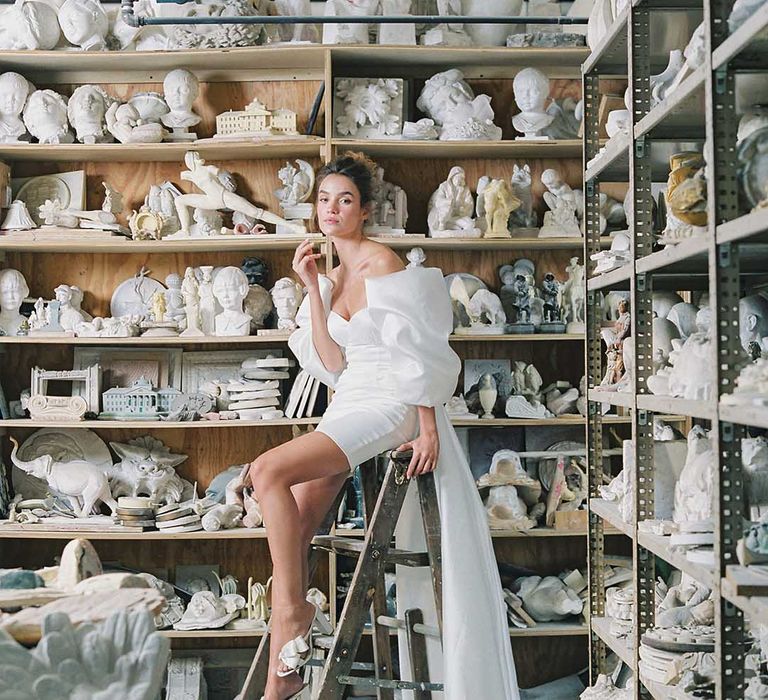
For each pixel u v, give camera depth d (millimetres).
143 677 1561
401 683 3018
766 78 2424
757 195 2227
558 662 4574
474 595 3035
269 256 4609
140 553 4562
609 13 3510
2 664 1504
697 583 3135
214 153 4465
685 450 3061
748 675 2512
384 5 4414
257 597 4305
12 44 4371
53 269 4605
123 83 4625
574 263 4473
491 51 4316
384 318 3086
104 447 4551
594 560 3531
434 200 4434
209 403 4395
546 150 4461
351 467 3035
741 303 2986
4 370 4570
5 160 4566
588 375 3545
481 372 4547
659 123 2854
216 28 4328
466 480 3156
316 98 4367
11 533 4227
